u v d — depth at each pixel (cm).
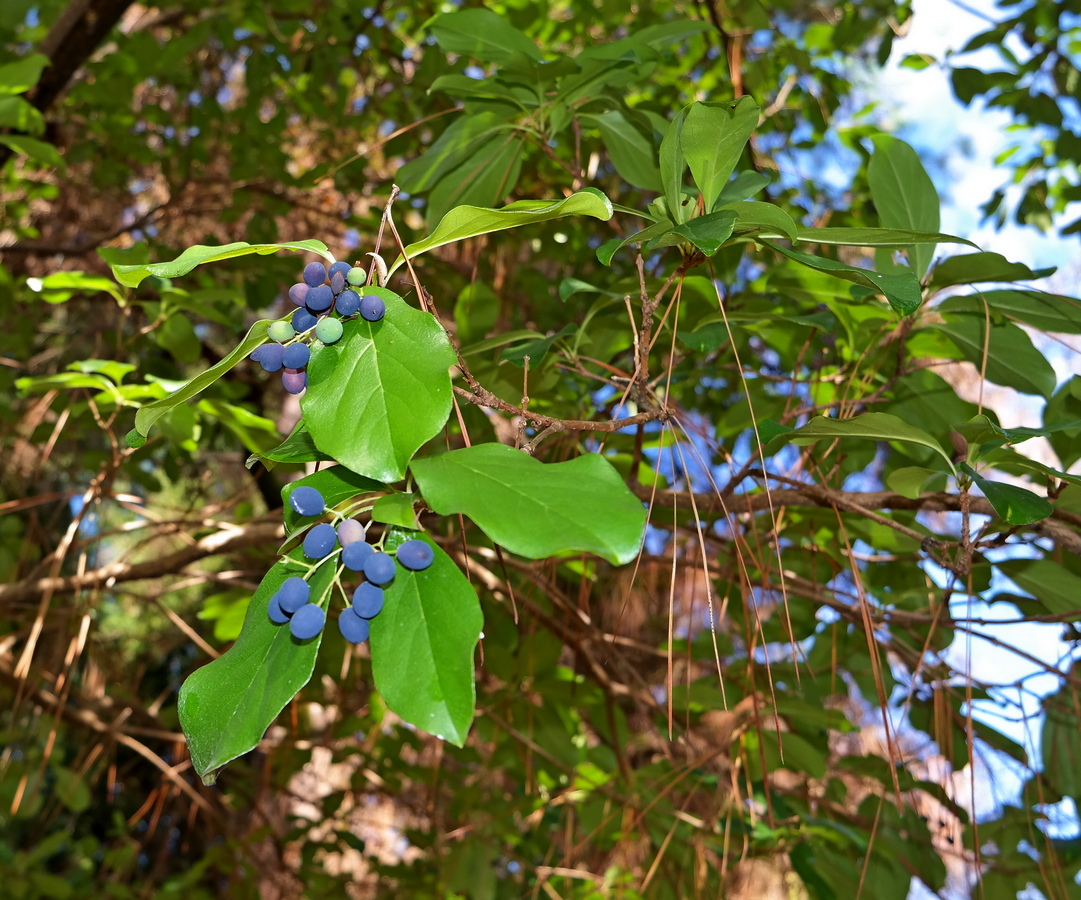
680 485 92
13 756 142
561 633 94
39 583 92
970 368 114
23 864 140
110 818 208
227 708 35
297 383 38
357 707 135
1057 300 60
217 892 183
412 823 169
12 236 161
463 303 85
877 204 63
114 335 117
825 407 64
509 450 36
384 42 139
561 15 157
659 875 105
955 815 79
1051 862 80
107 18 114
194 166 152
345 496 38
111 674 134
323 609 35
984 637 61
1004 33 125
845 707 110
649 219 47
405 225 121
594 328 76
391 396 36
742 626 90
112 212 164
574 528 32
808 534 84
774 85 135
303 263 136
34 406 116
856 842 84
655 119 69
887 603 86
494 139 70
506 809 115
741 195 48
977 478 48
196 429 91
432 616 34
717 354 94
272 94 139
